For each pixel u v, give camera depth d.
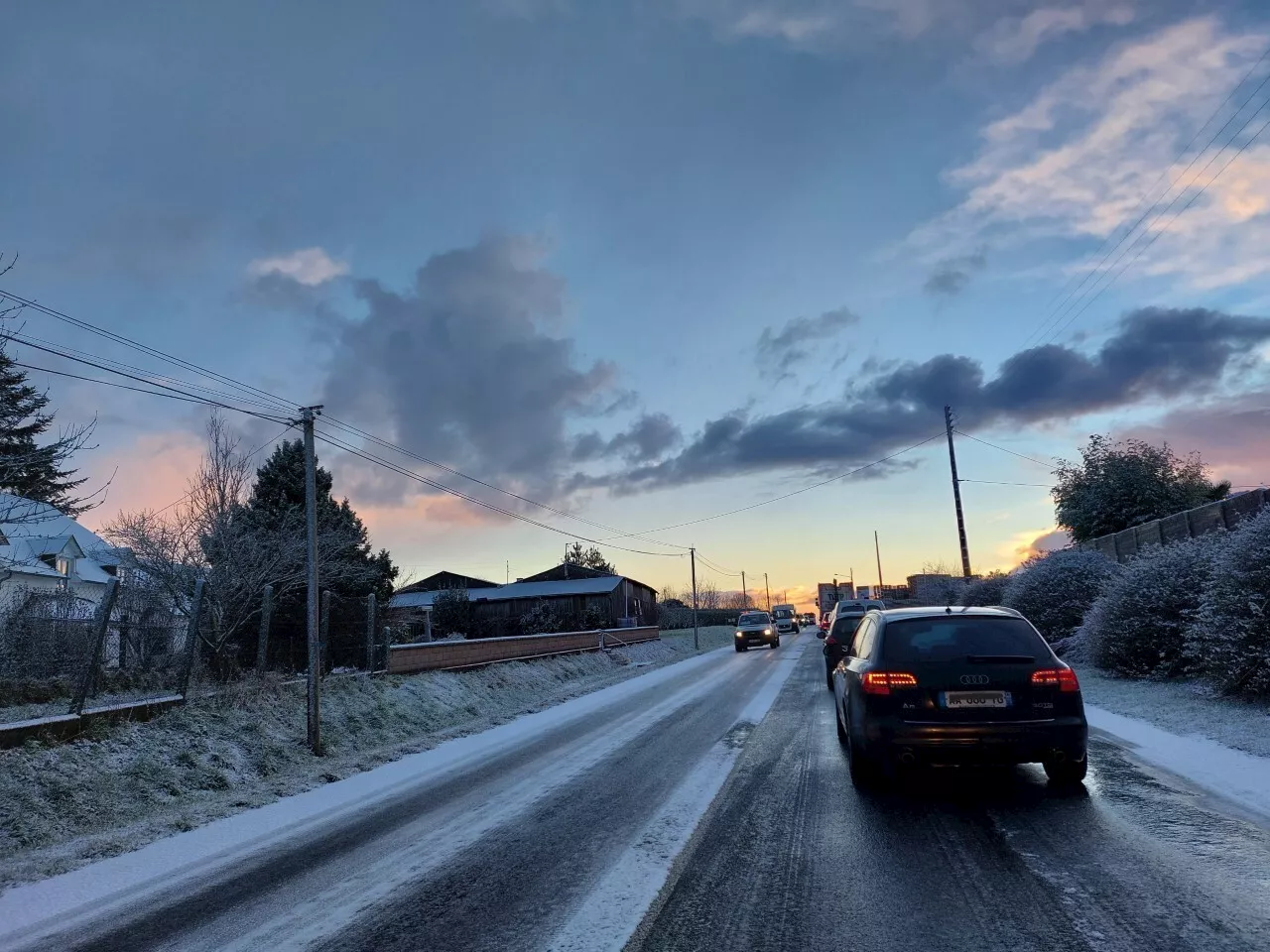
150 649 13.84
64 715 9.68
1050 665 6.65
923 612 7.39
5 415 10.07
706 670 23.77
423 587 62.59
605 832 6.16
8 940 4.68
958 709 6.54
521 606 52.59
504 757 10.23
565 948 4.00
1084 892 4.38
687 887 4.79
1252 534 10.09
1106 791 6.52
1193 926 3.87
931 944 3.80
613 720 13.17
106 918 4.95
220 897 5.20
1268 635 9.56
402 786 8.73
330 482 28.12
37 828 7.22
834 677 9.99
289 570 18.70
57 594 12.25
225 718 11.30
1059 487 27.95
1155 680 12.85
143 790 8.68
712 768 8.46
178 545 17.00
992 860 4.99
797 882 4.77
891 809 6.34
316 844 6.45
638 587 63.25
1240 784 6.48
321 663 15.67
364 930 4.42
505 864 5.49
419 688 16.50
